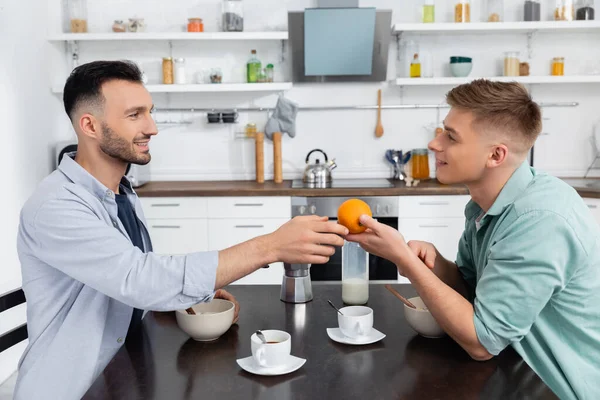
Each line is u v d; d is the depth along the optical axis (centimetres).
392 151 434
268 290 187
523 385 117
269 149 441
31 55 372
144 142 157
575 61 435
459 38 432
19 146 351
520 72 416
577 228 128
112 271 133
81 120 151
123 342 152
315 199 376
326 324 154
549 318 136
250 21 432
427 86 436
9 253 333
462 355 133
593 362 133
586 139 441
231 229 381
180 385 119
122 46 435
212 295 134
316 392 115
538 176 140
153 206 380
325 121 439
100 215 147
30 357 147
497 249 132
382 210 377
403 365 128
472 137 138
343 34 400
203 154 444
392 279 385
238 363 128
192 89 402
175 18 431
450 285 170
